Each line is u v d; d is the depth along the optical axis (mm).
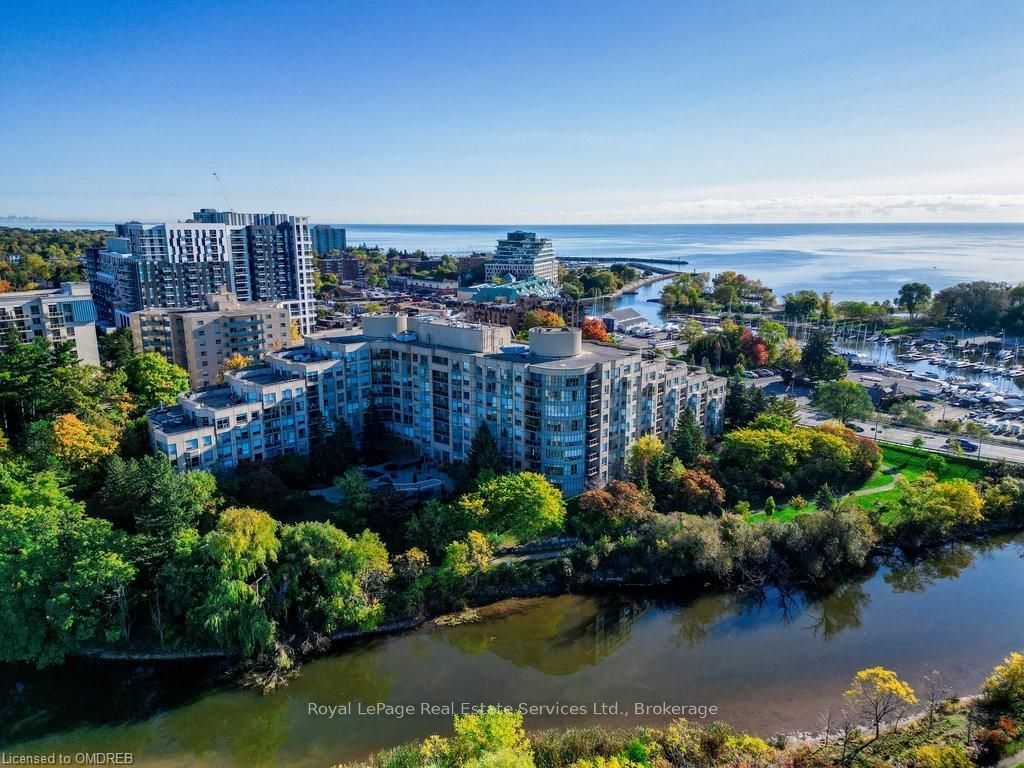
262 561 118812
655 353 188875
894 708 102688
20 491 130750
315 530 126312
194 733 105000
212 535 119750
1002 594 141250
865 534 148750
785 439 176000
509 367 165375
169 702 110125
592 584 140750
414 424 191000
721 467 180625
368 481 168250
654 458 167125
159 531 122438
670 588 140500
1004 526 165750
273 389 171000
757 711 107188
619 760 87812
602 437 168125
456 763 85688
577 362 165000
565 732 101000
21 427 170625
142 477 137500
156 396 190125
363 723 106250
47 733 104125
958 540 161000
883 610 135375
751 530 146875
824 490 165875
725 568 139500
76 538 114938
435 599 132250
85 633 112312
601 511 148500
